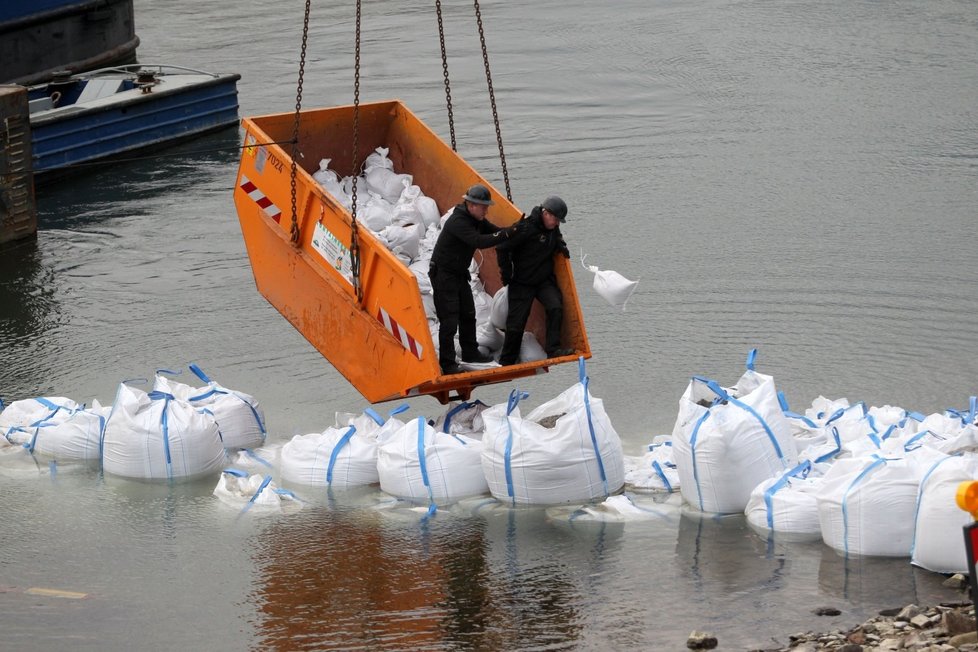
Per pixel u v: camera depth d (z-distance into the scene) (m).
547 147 62.06
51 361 39.06
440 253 29.83
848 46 81.25
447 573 24.84
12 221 52.16
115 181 62.59
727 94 71.12
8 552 26.39
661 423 32.75
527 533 26.73
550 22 92.19
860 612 22.36
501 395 35.91
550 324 30.00
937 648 19.27
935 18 88.06
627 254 46.97
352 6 102.81
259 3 106.44
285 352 39.59
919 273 43.62
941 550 23.64
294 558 25.78
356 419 31.69
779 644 21.19
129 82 70.19
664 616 22.61
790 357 36.81
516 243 29.72
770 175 56.59
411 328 28.77
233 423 32.44
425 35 89.62
